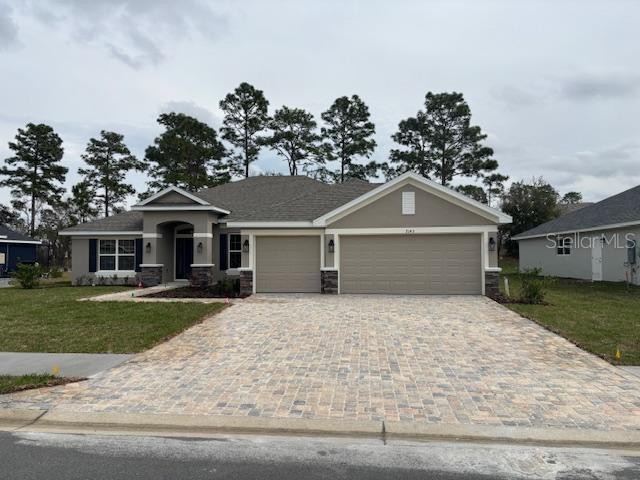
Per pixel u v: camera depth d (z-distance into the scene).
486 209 14.28
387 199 14.83
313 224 14.98
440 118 39.72
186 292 15.29
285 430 4.42
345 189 18.05
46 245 43.66
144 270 18.22
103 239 19.84
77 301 12.84
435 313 10.84
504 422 4.52
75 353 7.20
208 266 17.84
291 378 5.89
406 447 4.12
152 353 7.20
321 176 39.12
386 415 4.70
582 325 9.29
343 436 4.36
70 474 3.60
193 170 36.34
